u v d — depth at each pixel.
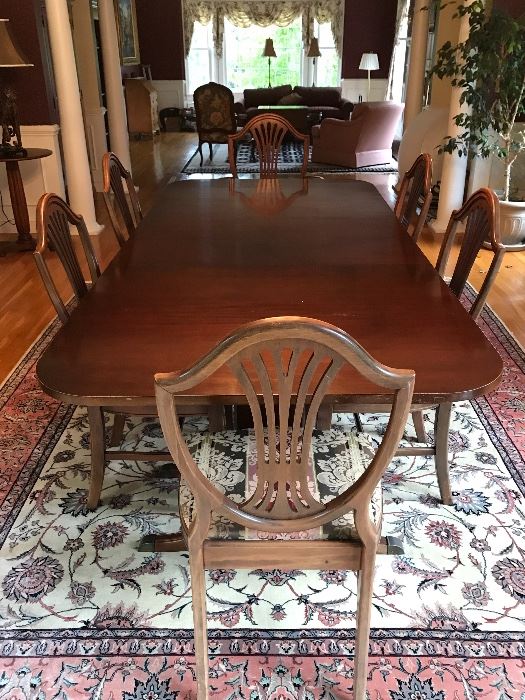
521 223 4.42
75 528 1.95
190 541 1.27
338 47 11.34
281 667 1.51
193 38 11.73
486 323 3.34
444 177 4.76
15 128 4.34
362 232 2.44
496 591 1.71
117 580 1.76
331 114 9.93
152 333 1.58
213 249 2.23
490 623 1.62
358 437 1.58
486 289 1.81
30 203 5.04
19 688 1.46
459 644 1.56
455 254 4.40
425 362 1.43
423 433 2.28
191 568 1.30
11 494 2.10
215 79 11.94
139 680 1.48
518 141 4.68
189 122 11.34
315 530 1.30
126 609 1.67
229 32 11.73
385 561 1.82
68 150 4.72
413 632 1.60
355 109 7.62
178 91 11.80
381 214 2.71
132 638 1.59
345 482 1.41
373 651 1.55
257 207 2.83
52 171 4.96
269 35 11.72
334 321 1.63
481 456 2.28
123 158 6.23
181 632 1.61
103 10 5.68
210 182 3.40
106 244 4.75
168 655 1.54
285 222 2.58
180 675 1.49
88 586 1.74
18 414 2.57
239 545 1.30
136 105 10.51
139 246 2.27
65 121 4.64
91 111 6.32
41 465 2.25
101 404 1.32
